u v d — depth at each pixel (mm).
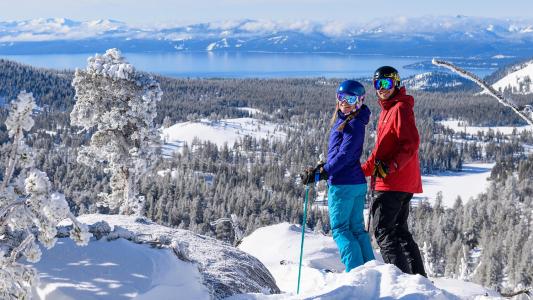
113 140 20922
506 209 114312
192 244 5328
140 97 20234
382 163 5055
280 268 7895
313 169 5051
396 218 5355
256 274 5281
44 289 3553
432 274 11227
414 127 5066
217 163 183875
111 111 20172
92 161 20953
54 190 3236
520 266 72625
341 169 5039
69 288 3543
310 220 107188
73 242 4102
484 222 105312
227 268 4867
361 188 5090
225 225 68438
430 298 3932
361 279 4172
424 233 89500
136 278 3729
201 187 129750
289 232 13594
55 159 140500
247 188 135875
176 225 102062
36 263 3818
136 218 5941
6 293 3240
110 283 3641
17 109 3148
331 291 3990
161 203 104312
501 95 4043
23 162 3252
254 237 13914
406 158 5000
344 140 4922
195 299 3883
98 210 86938
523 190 143750
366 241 5184
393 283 4137
